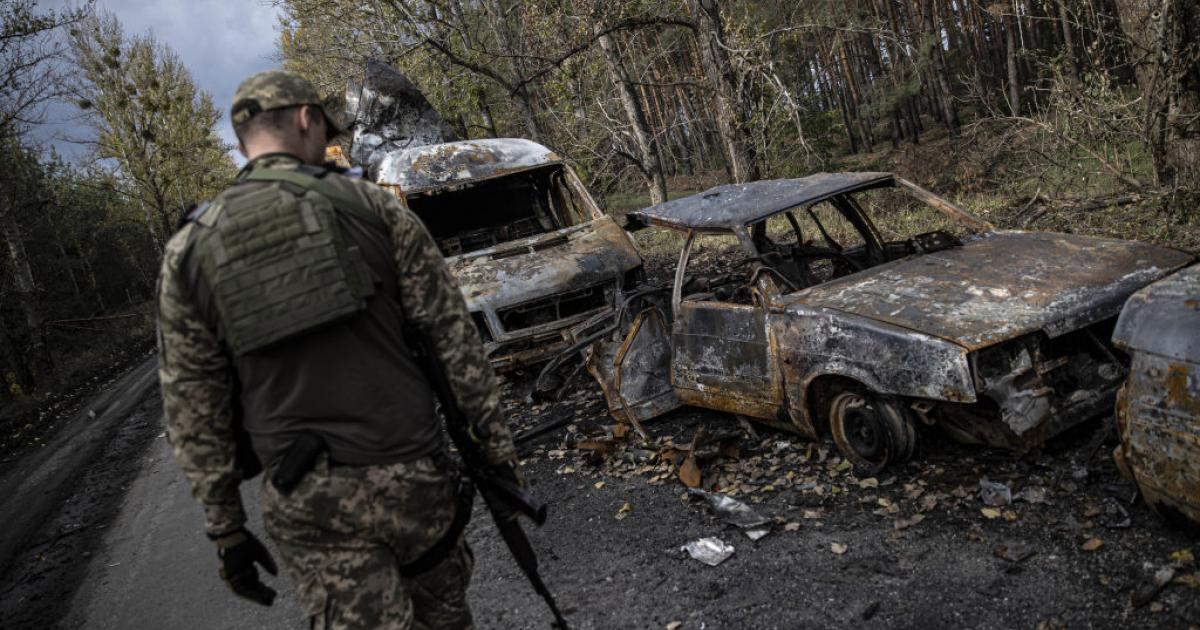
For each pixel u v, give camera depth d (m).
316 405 1.56
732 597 3.07
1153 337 2.63
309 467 1.55
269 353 1.54
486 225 8.57
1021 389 3.32
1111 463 3.39
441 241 8.07
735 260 8.52
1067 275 3.77
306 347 1.55
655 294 5.63
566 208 8.23
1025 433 3.35
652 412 5.00
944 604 2.74
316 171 1.68
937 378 3.33
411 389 1.67
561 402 6.04
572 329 6.30
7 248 18.33
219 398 1.62
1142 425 2.69
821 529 3.44
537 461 5.05
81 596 4.52
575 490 4.46
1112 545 2.84
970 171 11.10
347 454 1.57
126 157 27.56
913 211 8.55
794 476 4.01
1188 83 7.42
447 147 8.05
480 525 4.33
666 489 4.19
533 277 6.50
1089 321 3.43
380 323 1.63
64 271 30.61
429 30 14.83
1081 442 3.61
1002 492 3.34
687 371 4.75
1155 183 7.88
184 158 28.80
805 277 5.63
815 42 29.00
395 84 11.06
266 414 1.58
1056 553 2.88
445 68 15.24
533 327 6.39
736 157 12.92
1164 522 2.88
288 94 1.74
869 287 4.06
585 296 6.68
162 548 4.99
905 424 3.64
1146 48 7.49
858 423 3.86
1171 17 7.25
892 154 26.06
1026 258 4.04
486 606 3.41
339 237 1.58
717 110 13.14
